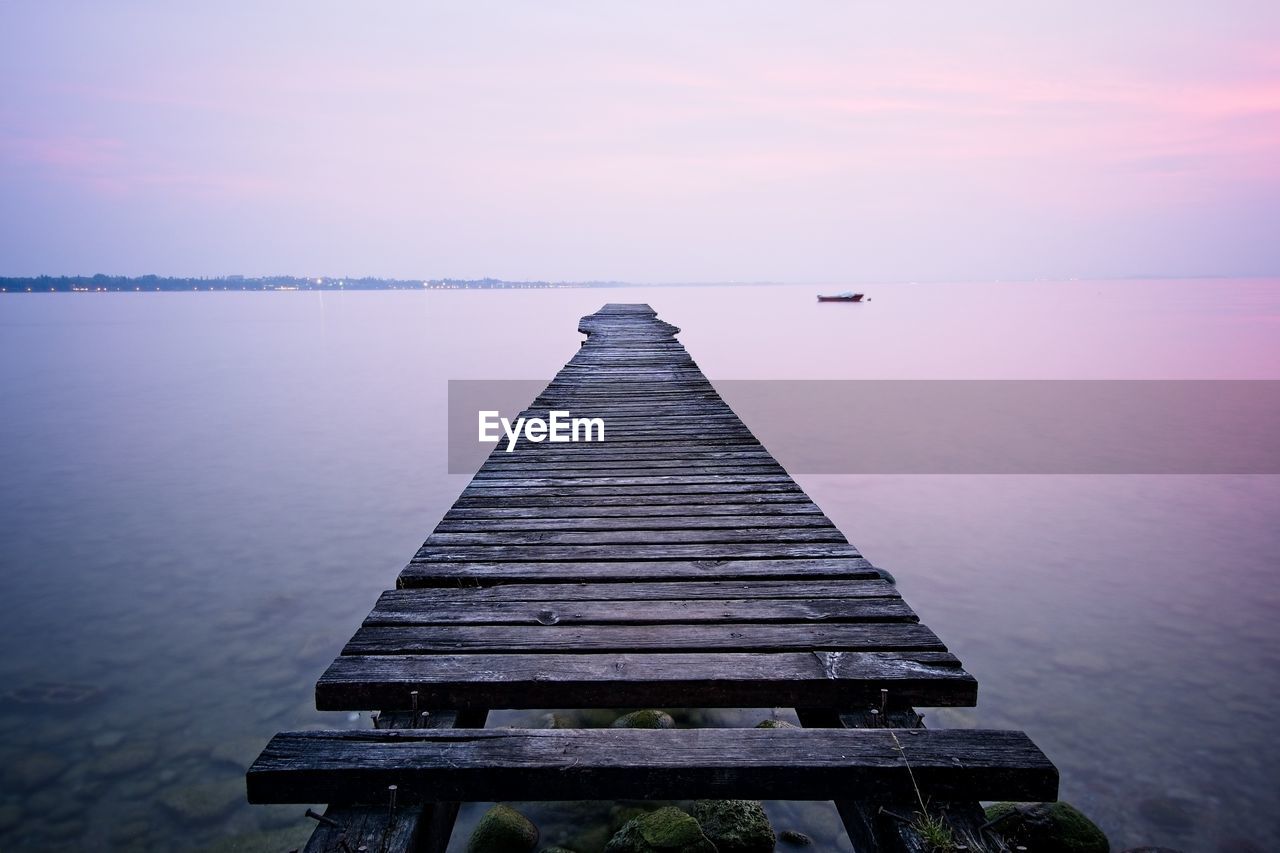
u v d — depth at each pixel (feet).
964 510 32.35
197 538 29.19
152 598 23.03
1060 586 23.56
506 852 11.39
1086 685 17.26
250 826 12.46
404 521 31.65
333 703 8.05
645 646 8.91
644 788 6.68
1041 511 32.14
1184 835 12.43
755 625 9.50
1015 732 7.16
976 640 19.71
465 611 9.93
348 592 23.65
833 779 6.65
